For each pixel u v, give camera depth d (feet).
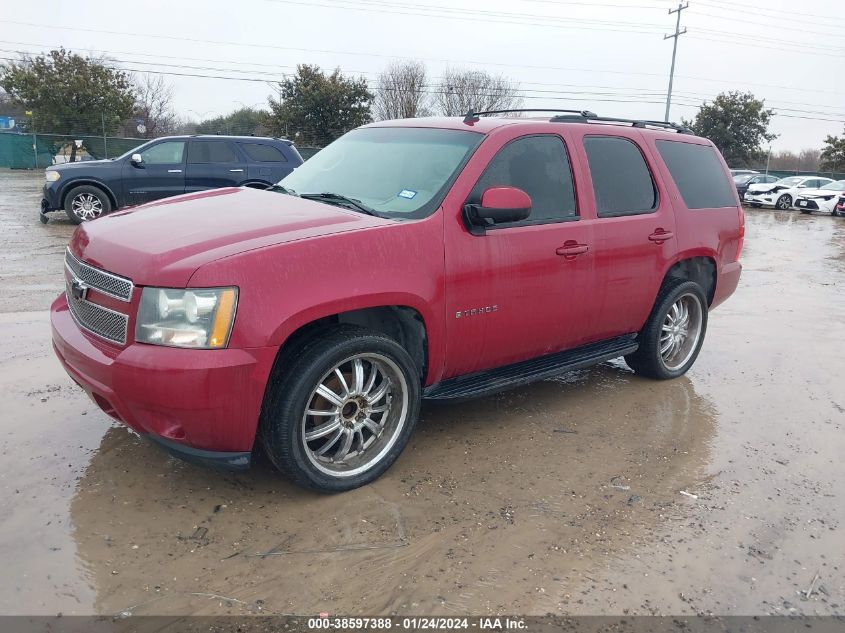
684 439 14.15
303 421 10.41
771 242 53.78
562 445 13.58
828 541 10.59
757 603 9.07
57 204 42.24
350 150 14.87
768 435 14.55
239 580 8.98
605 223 14.49
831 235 61.11
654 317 16.57
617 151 15.47
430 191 12.25
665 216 16.03
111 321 10.17
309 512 10.66
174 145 42.96
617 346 15.98
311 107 126.93
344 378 11.18
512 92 171.53
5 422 13.20
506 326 12.90
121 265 10.11
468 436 13.83
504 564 9.60
